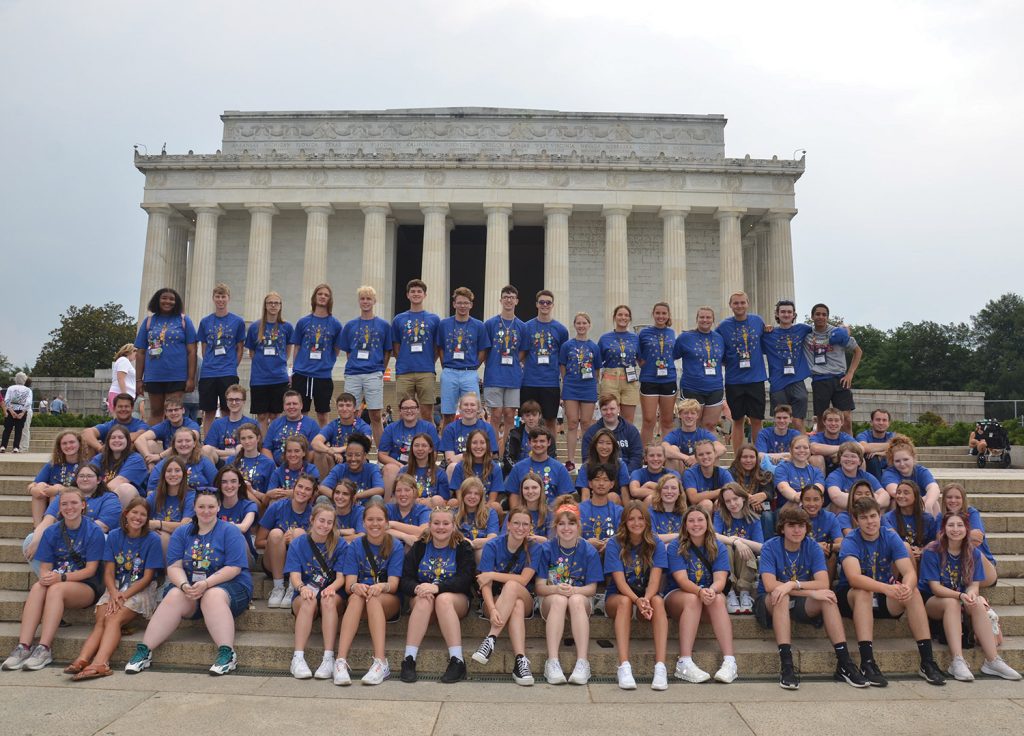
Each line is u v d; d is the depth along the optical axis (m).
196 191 54.69
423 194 54.44
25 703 8.90
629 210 54.72
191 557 10.95
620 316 17.73
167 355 17.06
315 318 17.97
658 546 11.02
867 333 122.50
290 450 13.36
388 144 59.59
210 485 13.17
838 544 11.53
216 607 10.48
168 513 12.46
